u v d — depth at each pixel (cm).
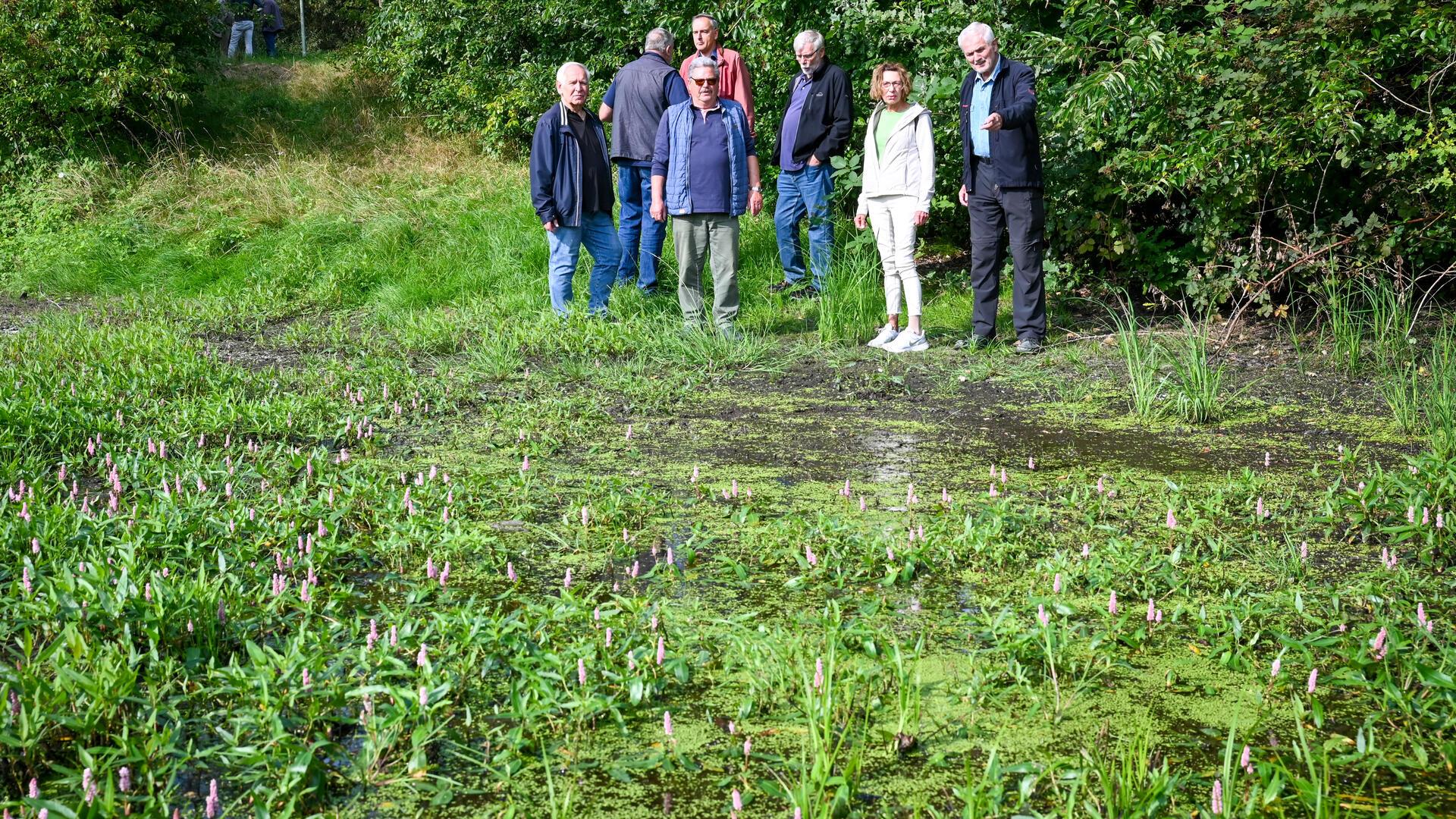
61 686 269
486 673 308
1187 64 737
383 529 430
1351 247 828
